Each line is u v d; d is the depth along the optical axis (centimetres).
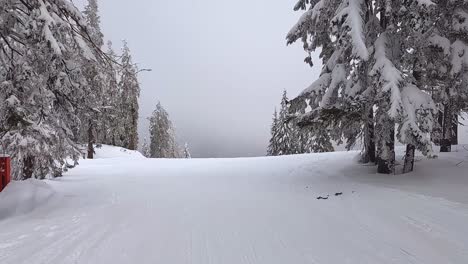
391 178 1032
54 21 802
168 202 894
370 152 1317
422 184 920
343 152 1880
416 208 714
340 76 1103
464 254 506
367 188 930
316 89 1154
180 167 1736
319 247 560
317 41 1274
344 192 923
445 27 1100
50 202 859
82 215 761
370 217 698
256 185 1117
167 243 583
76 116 1055
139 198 941
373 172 1147
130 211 800
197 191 1042
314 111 1094
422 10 892
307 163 1517
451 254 509
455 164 1105
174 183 1191
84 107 1032
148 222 709
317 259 513
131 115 3875
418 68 1050
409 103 916
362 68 1077
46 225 681
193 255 532
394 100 891
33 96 887
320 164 1435
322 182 1088
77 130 1153
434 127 954
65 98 998
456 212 664
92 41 915
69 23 888
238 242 589
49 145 1038
